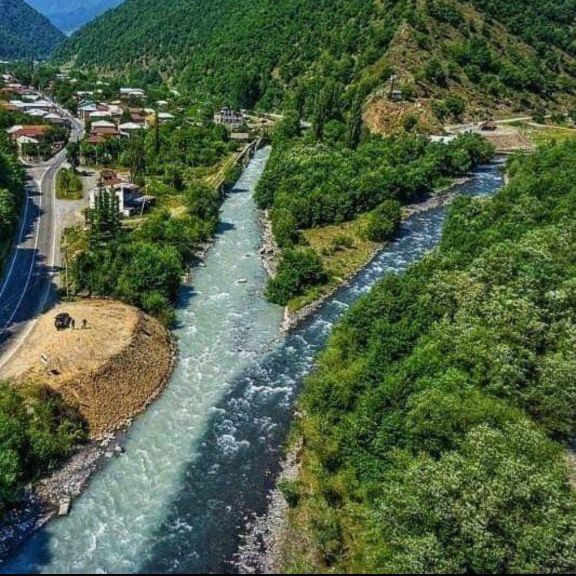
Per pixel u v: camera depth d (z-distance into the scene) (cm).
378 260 8762
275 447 4962
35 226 8794
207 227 9250
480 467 3606
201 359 6131
